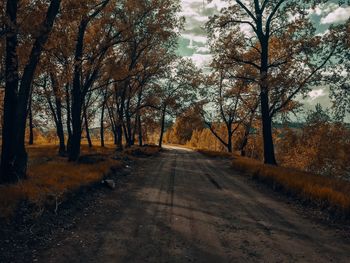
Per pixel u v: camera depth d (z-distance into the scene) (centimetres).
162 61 3762
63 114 3522
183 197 1253
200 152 5616
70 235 767
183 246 699
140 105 4275
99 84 3294
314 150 4056
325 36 1998
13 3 1132
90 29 2102
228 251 675
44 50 1270
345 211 973
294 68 2156
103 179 1547
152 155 3722
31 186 1030
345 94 2028
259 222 910
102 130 4731
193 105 4356
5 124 1155
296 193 1291
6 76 1146
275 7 2284
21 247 679
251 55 2581
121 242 720
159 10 2238
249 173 1994
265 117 2403
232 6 2397
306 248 706
